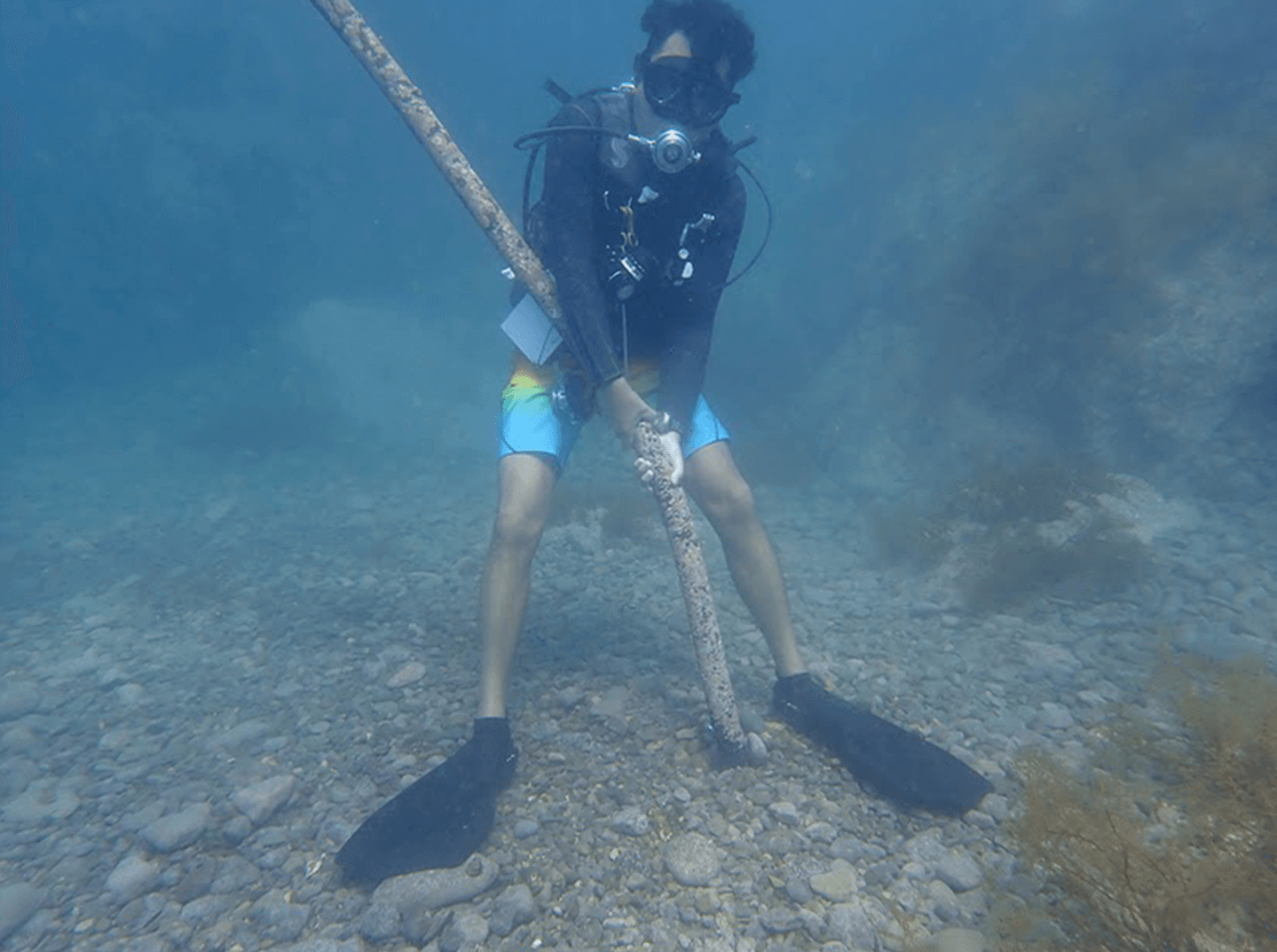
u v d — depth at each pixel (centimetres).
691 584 287
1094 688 379
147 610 547
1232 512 597
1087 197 852
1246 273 731
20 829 306
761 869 253
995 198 995
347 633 481
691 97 279
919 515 634
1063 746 326
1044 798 250
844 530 690
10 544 711
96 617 539
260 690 413
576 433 349
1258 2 1087
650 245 308
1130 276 769
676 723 339
